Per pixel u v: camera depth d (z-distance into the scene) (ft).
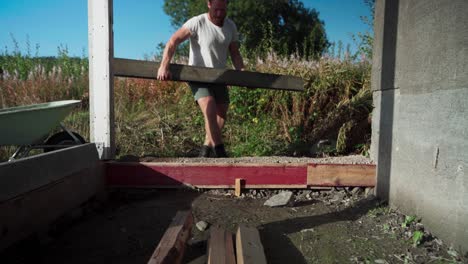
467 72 7.68
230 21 14.84
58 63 34.50
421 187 9.64
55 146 13.33
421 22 9.55
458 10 7.93
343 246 8.78
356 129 17.63
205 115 14.14
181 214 9.03
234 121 21.95
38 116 12.49
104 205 12.10
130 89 27.45
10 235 7.64
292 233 9.60
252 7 109.40
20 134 12.37
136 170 12.82
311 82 21.79
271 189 13.12
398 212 10.91
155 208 11.50
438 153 8.81
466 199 7.78
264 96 21.67
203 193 12.92
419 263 7.84
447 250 8.34
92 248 8.70
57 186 9.46
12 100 26.20
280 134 20.29
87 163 11.14
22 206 8.04
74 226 10.09
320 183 12.94
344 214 11.07
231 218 10.69
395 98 11.30
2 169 7.42
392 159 11.43
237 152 17.72
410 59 10.22
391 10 11.50
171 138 20.26
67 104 13.47
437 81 8.81
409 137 10.31
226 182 12.99
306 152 17.85
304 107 21.07
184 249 8.00
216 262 7.22
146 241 9.10
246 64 25.61
